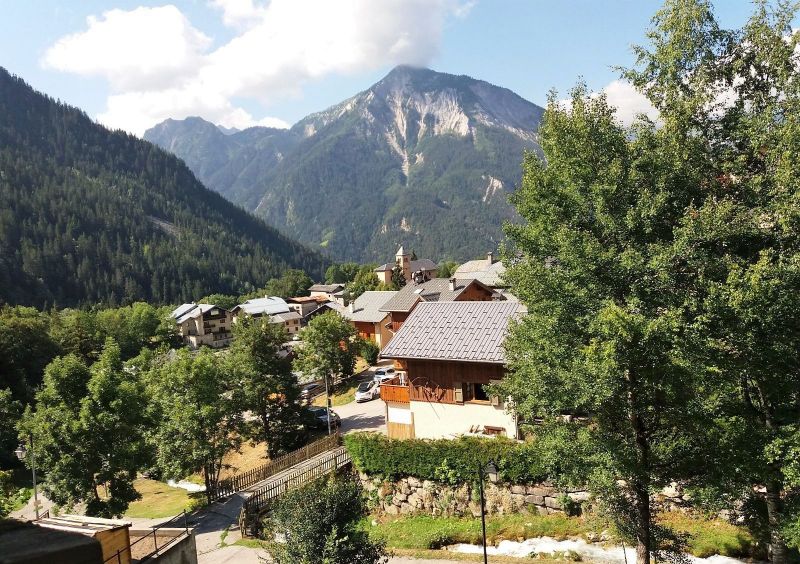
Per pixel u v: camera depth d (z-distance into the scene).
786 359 12.45
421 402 28.39
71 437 23.34
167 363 34.91
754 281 10.94
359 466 26.28
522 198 15.52
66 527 13.14
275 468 31.83
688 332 11.54
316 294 172.25
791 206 11.88
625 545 18.66
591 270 12.80
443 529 22.23
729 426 13.08
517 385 16.36
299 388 38.47
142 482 38.06
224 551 21.33
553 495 21.44
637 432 13.29
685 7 13.95
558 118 14.28
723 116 14.55
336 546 12.16
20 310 87.62
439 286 67.94
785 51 13.47
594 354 11.75
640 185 13.65
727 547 17.28
